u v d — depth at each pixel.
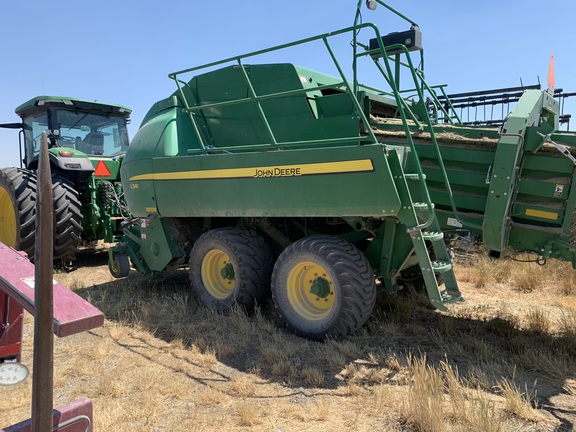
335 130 4.54
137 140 5.69
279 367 3.52
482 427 2.62
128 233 6.23
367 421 2.83
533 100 3.88
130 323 4.64
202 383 3.36
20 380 1.73
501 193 3.76
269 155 4.27
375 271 4.55
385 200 3.69
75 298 1.61
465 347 4.06
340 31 3.95
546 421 2.82
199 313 4.97
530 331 4.45
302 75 4.76
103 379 3.35
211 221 5.60
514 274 6.41
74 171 7.62
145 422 2.83
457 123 5.80
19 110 8.55
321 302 4.37
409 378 3.38
